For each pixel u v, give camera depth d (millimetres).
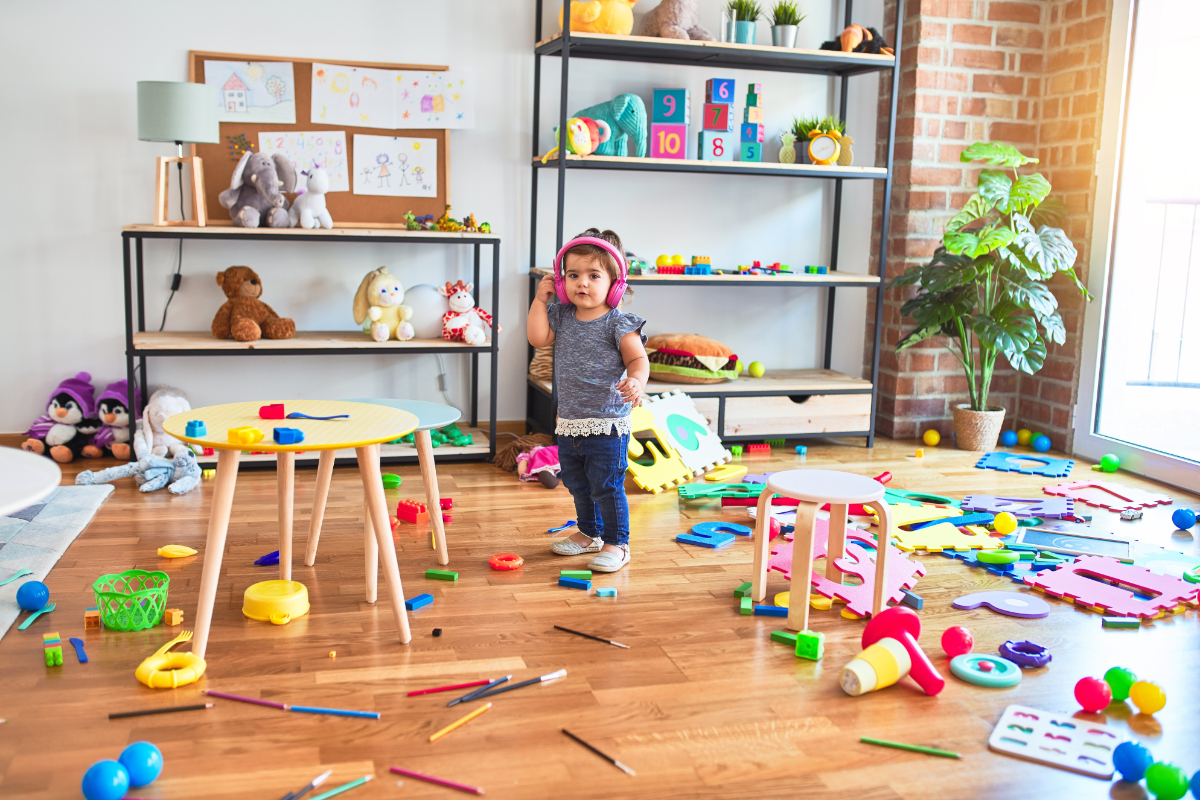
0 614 1839
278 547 2289
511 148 3451
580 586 2098
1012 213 3283
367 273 3367
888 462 3377
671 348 3414
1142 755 1353
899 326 3723
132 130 3127
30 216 3105
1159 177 3406
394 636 1810
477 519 2588
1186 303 4172
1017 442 3719
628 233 3627
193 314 3270
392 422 1782
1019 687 1661
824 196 3818
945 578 2230
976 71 3609
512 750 1415
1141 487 3094
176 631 1803
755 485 2879
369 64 3258
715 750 1432
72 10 3027
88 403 3121
